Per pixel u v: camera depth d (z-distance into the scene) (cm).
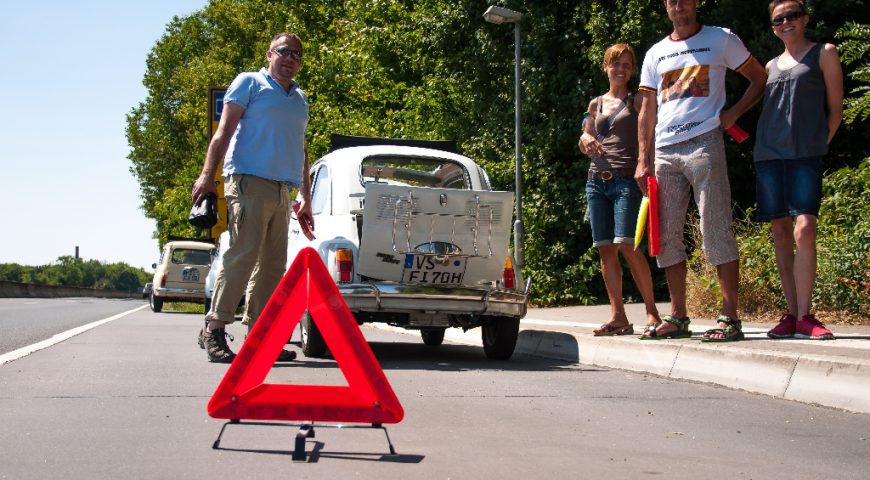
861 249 992
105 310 2580
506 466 369
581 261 1816
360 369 404
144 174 6369
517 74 1717
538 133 1872
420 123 2358
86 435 423
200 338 827
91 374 659
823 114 691
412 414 498
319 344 820
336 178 875
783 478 357
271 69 768
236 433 431
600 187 834
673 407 536
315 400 404
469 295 809
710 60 711
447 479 345
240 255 750
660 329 767
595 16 1770
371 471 355
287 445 404
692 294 1169
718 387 628
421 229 807
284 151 759
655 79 745
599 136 828
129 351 872
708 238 709
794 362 575
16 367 708
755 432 457
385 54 2712
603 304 1827
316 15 3425
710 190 710
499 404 541
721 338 696
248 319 789
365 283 797
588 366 787
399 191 796
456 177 964
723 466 377
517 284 837
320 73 2853
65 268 17188
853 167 1759
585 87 1794
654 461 384
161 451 388
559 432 450
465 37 2130
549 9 1898
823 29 1666
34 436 420
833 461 390
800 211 695
